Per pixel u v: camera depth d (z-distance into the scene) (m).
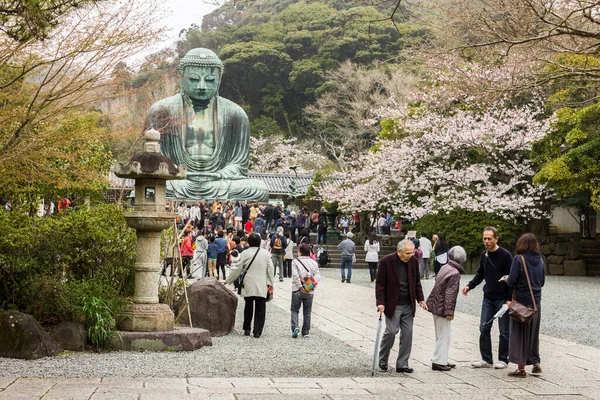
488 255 9.13
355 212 33.22
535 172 27.39
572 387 7.86
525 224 29.08
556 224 32.69
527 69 15.22
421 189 28.33
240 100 61.59
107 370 8.28
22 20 8.45
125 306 10.21
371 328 12.86
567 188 24.62
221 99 39.78
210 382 7.67
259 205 36.78
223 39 64.19
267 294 11.61
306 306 11.73
